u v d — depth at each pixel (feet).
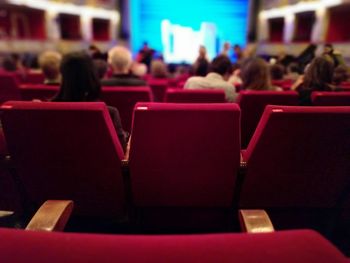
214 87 7.72
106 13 44.68
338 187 4.12
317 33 33.94
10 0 31.91
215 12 43.52
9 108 3.41
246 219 2.59
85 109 3.35
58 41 36.60
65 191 4.21
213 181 4.04
